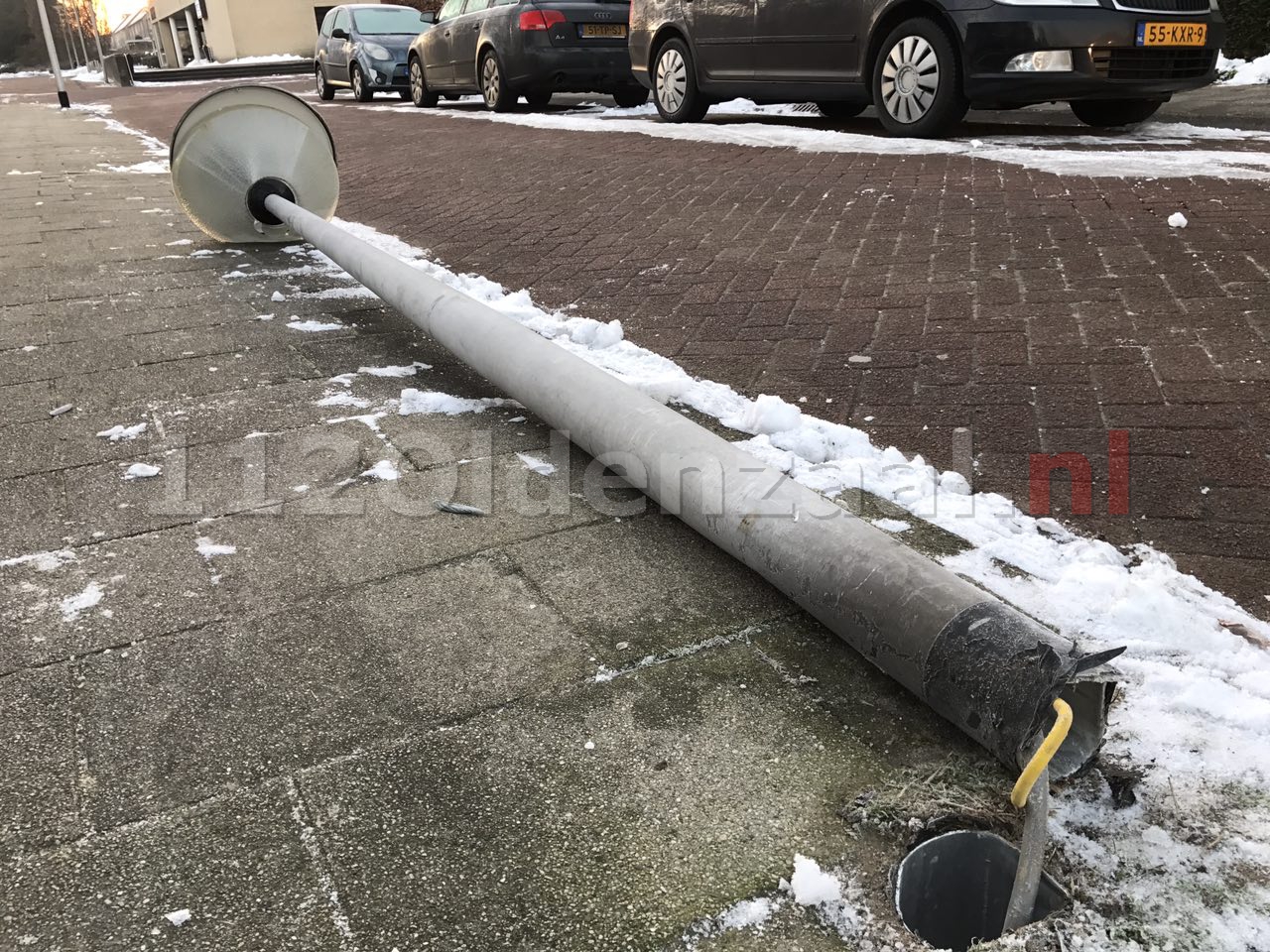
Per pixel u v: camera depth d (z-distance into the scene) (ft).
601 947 4.67
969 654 5.61
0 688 6.50
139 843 5.28
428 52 46.32
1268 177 19.19
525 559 8.05
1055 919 4.73
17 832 5.36
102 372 12.20
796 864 5.09
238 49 124.98
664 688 6.48
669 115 33.06
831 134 27.09
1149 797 5.42
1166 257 14.75
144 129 43.34
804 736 6.04
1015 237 16.37
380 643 6.97
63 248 18.80
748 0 28.53
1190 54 23.70
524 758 5.88
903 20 25.03
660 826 5.37
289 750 5.95
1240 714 5.94
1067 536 8.02
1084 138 25.08
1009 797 5.47
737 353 12.41
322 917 4.84
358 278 14.19
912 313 13.30
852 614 6.36
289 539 8.34
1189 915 4.73
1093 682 5.37
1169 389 10.44
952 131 25.63
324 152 18.66
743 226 18.60
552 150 29.60
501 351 10.50
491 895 4.95
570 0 39.04
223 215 18.39
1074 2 22.48
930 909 5.46
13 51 283.18
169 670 6.67
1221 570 7.50
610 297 15.10
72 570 7.88
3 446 10.14
